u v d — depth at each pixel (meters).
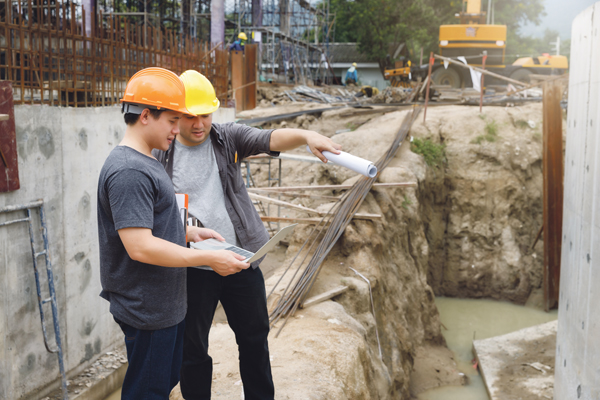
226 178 2.70
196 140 2.57
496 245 12.16
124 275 2.09
